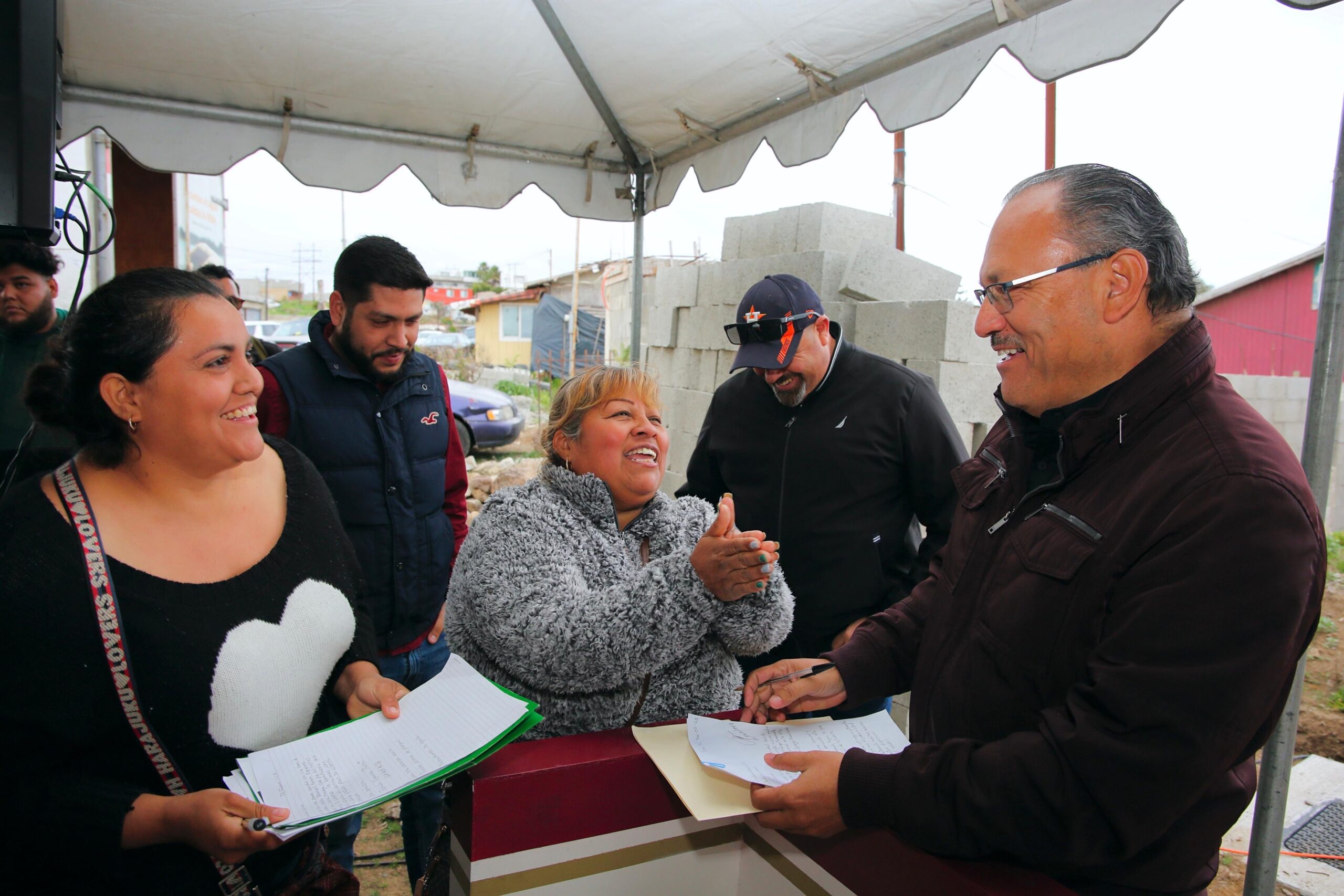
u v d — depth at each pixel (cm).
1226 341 1298
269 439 131
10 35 139
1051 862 89
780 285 212
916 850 95
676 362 501
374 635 142
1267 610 82
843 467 214
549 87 287
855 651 135
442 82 280
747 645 134
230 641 108
